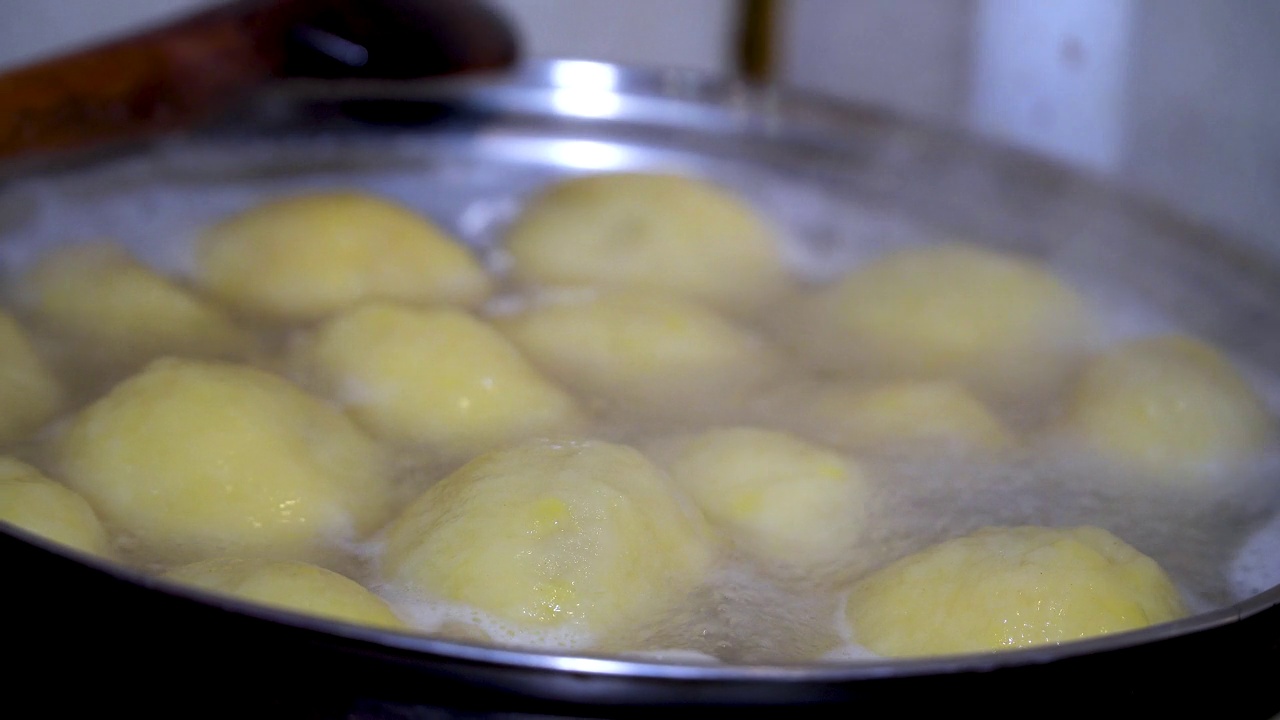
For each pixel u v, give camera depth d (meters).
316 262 0.75
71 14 0.94
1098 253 0.80
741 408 0.71
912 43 1.01
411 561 0.65
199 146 0.82
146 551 0.65
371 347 0.71
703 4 1.04
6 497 0.63
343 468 0.68
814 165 0.86
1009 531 0.65
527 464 0.66
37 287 0.74
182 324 0.73
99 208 0.79
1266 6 0.91
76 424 0.68
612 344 0.73
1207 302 0.77
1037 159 0.82
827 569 0.66
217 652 0.56
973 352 0.75
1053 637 0.63
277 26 0.78
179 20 0.79
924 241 0.82
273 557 0.65
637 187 0.81
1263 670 0.59
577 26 1.03
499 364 0.71
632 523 0.65
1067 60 0.96
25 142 0.73
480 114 0.85
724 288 0.79
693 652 0.63
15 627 0.57
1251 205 0.94
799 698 0.56
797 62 1.05
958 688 0.56
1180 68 0.94
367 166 0.84
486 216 0.82
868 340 0.75
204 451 0.67
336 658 0.56
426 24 0.80
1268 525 0.67
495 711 0.56
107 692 0.57
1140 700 0.57
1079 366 0.75
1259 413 0.71
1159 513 0.68
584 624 0.63
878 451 0.70
